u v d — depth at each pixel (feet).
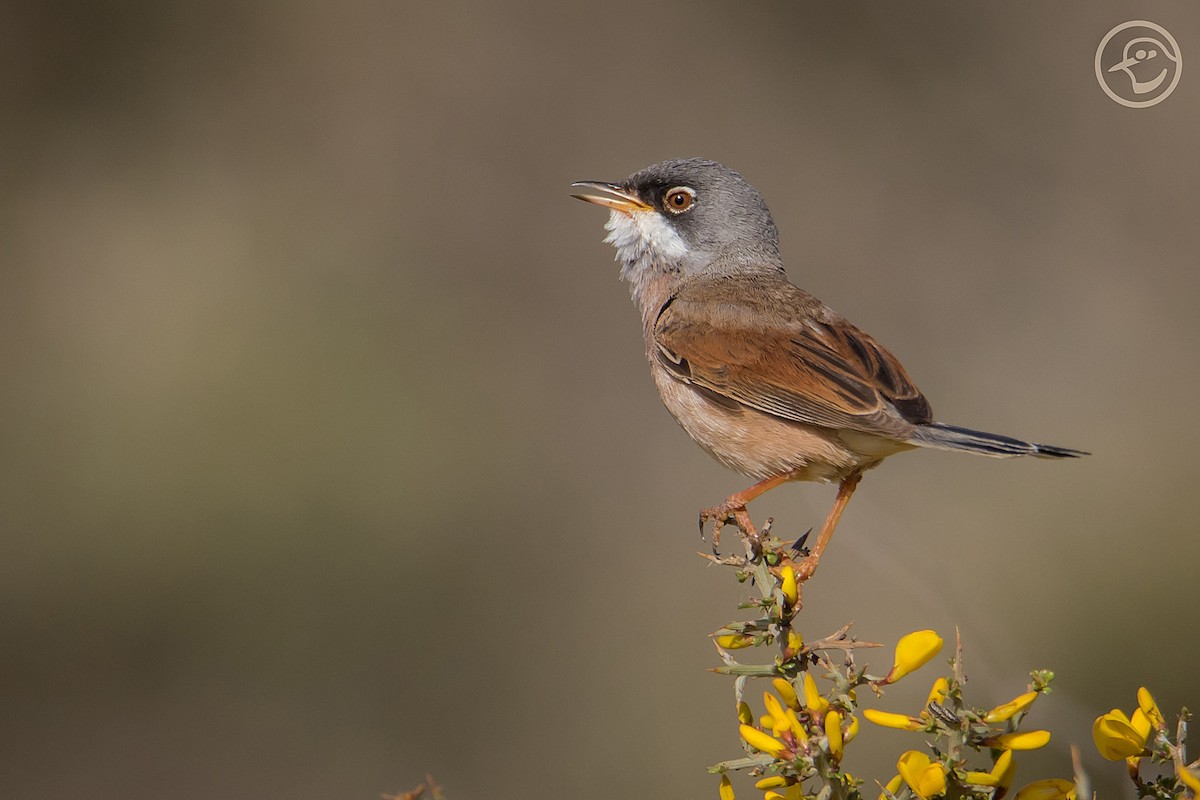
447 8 59.06
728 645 15.26
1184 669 37.55
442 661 43.86
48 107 55.93
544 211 57.72
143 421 46.11
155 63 57.06
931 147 56.59
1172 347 52.13
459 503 47.67
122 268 53.62
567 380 53.62
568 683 44.01
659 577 47.37
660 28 59.06
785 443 24.41
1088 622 38.78
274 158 57.06
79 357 49.60
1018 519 42.50
